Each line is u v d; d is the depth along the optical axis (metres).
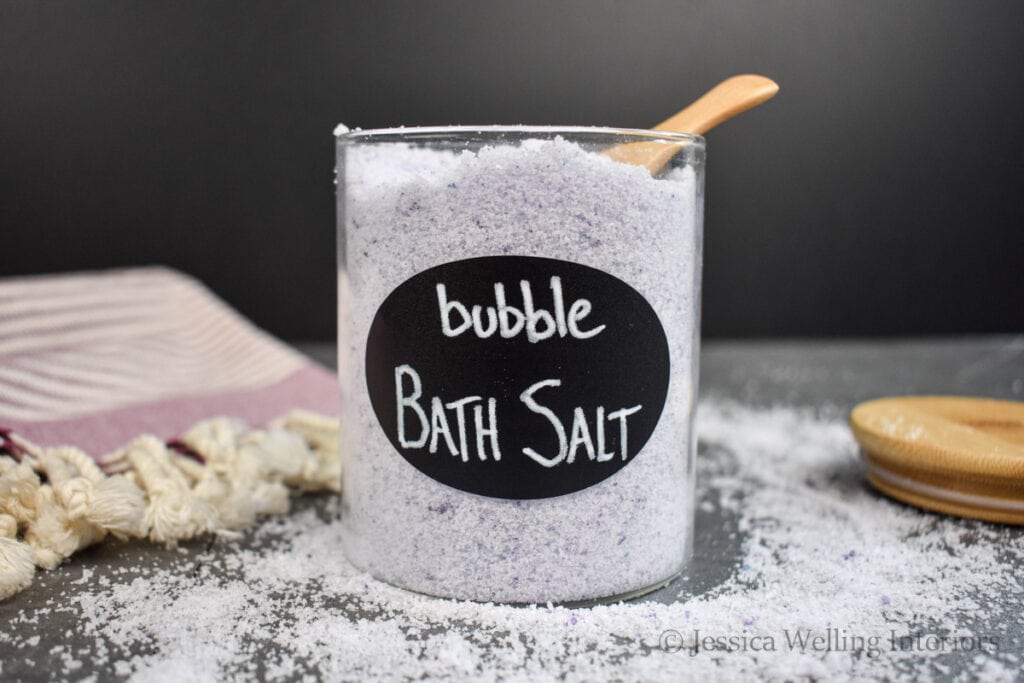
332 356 0.72
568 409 0.31
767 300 0.92
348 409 0.33
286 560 0.34
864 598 0.32
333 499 0.40
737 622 0.30
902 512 0.38
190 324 0.56
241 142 0.84
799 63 0.88
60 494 0.33
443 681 0.28
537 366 0.30
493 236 0.30
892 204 0.91
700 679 0.28
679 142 0.32
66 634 0.30
